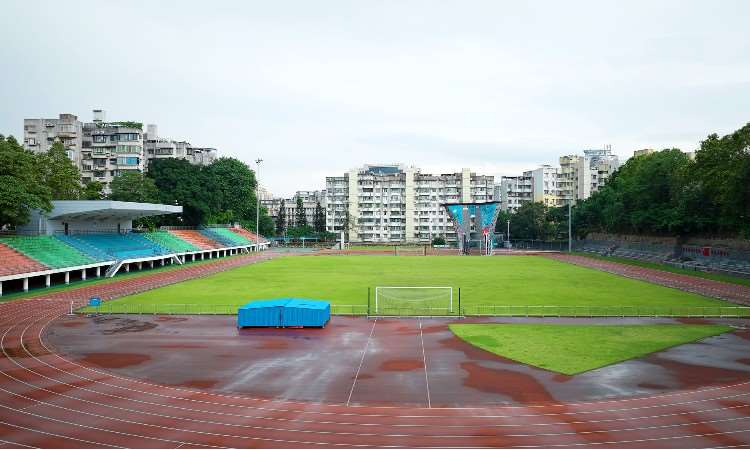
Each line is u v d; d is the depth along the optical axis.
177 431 21.84
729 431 21.94
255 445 20.55
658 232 111.81
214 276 77.06
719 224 91.00
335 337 38.44
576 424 22.64
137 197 105.31
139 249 91.19
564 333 39.47
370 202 191.75
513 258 116.44
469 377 29.11
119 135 127.75
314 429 22.09
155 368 30.75
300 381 28.45
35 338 37.75
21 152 75.50
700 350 34.72
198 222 129.75
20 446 20.27
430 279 73.62
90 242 82.00
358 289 62.88
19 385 27.58
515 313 46.91
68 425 22.39
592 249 134.62
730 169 71.31
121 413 23.80
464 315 46.19
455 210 135.12
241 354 33.91
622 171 132.38
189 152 164.00
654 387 27.48
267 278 74.44
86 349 34.91
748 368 30.84
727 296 57.34
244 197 153.88
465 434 21.58
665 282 70.12
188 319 44.78
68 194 91.44
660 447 20.36
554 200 189.75
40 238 72.81
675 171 100.50
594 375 29.45
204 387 27.44
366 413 23.91
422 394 26.41
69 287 63.66
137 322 43.47
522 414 23.77
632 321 43.97
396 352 34.31
